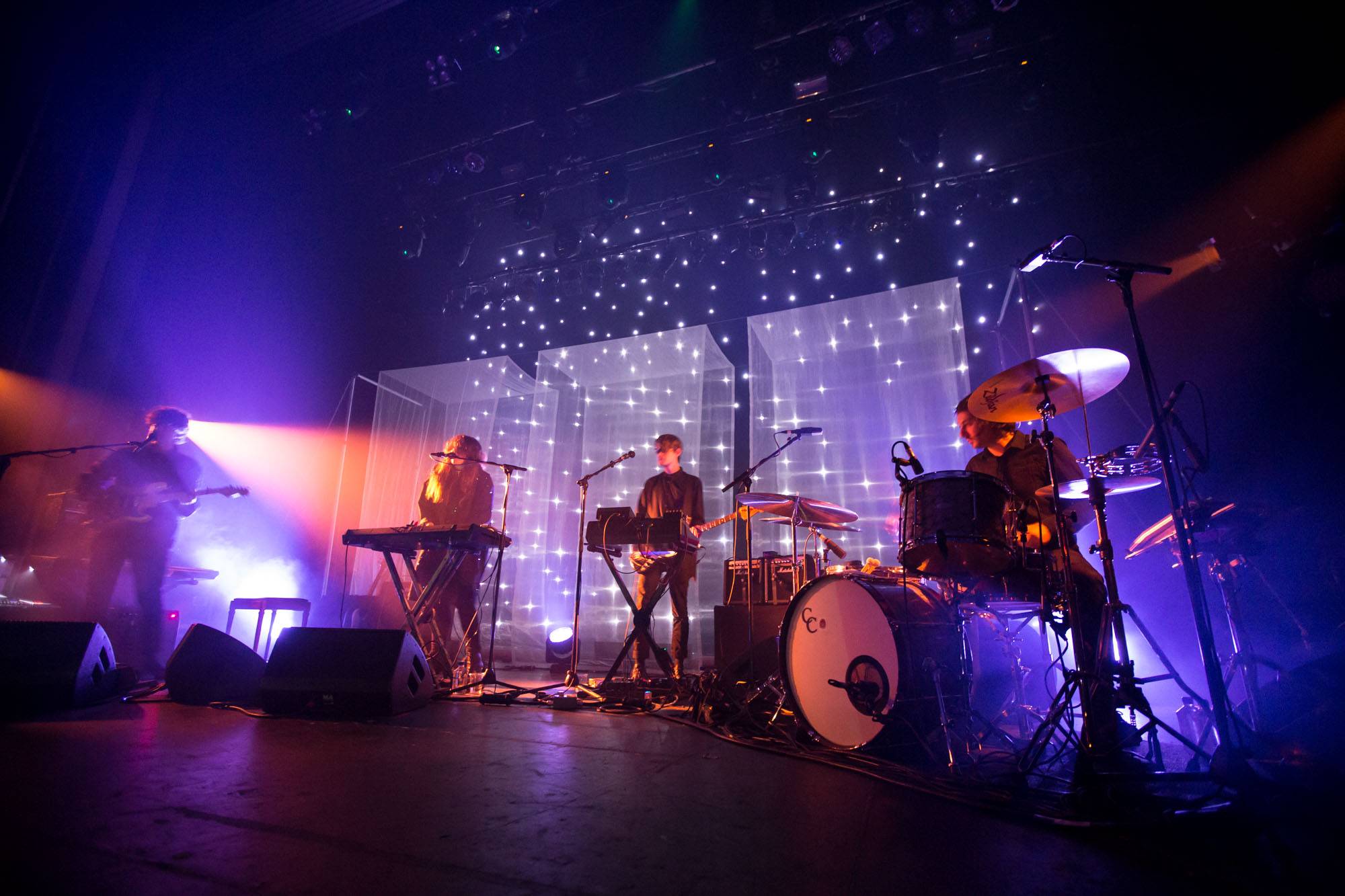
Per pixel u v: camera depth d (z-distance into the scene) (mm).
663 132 6434
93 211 6902
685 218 7305
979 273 6836
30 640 3094
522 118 6434
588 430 8070
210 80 7004
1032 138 6059
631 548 4391
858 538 6637
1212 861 1572
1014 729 3443
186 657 3342
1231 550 2965
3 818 1546
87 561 4828
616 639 7457
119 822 1563
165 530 4371
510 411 8625
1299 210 5059
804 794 2066
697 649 7098
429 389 8805
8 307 6336
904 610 2721
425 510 5023
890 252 7105
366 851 1446
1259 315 5227
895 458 2781
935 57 5543
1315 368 4906
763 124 6195
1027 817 1845
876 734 2635
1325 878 1471
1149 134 5609
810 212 6527
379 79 6465
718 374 7836
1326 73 4809
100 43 6703
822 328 7238
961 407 3543
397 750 2469
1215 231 5512
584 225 7445
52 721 2785
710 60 5746
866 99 5828
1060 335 6172
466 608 4836
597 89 6105
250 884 1255
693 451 7574
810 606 2930
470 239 7449
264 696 3109
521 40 5766
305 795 1844
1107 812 1915
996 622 3328
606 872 1390
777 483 7000
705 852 1529
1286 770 2051
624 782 2133
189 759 2203
